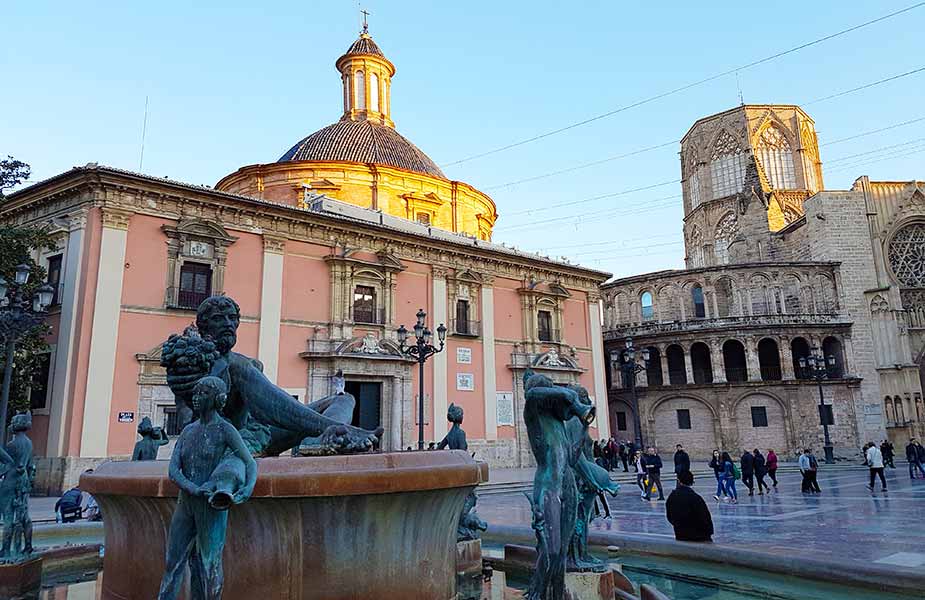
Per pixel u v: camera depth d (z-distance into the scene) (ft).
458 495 17.06
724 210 207.51
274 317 87.15
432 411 101.30
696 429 146.92
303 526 14.49
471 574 24.43
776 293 154.81
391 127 152.15
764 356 156.97
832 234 158.81
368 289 98.84
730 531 38.75
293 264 91.15
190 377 14.98
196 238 81.71
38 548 28.45
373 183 119.65
